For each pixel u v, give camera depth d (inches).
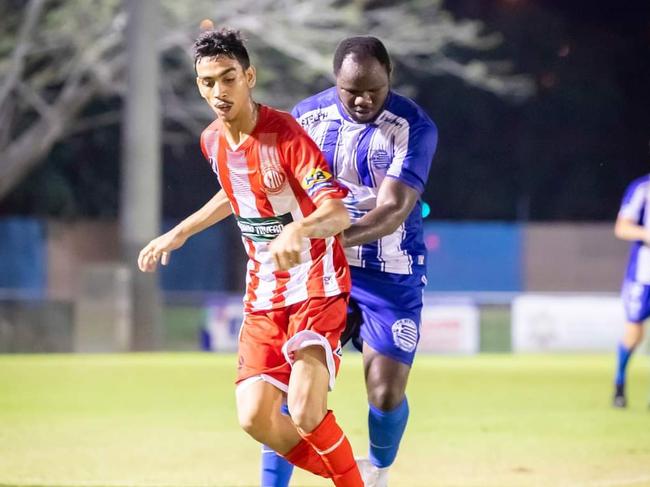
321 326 624.1
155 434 1096.2
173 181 3976.4
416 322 722.8
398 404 705.0
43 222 3491.6
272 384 626.5
